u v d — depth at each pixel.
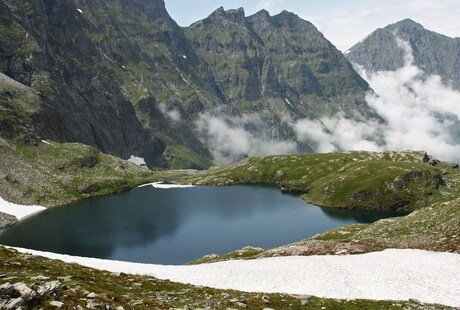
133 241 141.12
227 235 149.88
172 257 121.31
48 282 23.48
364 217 187.38
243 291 38.66
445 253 54.28
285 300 34.44
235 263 57.19
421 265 48.38
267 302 33.16
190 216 185.25
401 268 47.56
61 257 59.06
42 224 167.50
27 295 21.31
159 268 55.06
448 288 38.75
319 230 158.12
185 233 152.75
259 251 82.06
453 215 71.06
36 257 38.75
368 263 51.41
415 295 37.34
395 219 95.00
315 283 43.34
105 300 24.12
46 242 139.50
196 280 47.19
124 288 31.38
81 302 22.81
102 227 161.75
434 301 35.62
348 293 39.16
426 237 65.75
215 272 51.25
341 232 109.00
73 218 179.88
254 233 153.38
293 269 50.47
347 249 64.44
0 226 160.12
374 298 37.28
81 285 26.42
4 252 36.38
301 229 160.38
